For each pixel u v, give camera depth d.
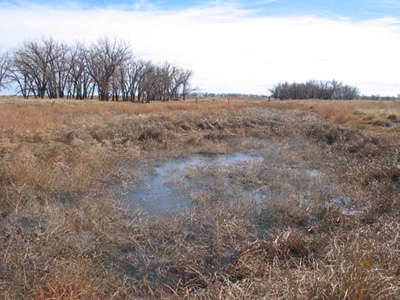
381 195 5.99
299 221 5.26
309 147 10.82
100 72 52.94
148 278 3.77
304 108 26.30
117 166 8.20
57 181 6.38
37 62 46.41
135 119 14.74
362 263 3.11
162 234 4.73
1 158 7.32
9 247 4.06
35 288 3.36
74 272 3.60
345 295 2.59
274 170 8.14
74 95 54.31
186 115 16.50
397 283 2.98
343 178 7.45
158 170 8.31
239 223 4.98
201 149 10.71
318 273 3.24
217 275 3.73
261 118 15.88
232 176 7.69
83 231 4.63
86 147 9.16
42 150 8.38
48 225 4.66
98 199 5.87
